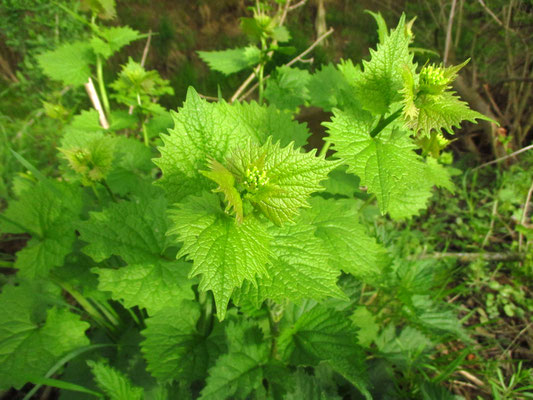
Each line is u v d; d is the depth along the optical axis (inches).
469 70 27.4
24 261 11.4
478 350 15.9
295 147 10.7
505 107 29.0
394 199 12.8
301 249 8.5
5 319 11.0
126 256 9.8
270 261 8.3
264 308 11.3
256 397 10.8
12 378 10.1
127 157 15.8
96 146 11.7
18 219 11.6
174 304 9.6
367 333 13.9
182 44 32.5
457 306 16.5
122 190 15.1
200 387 12.2
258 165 7.6
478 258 19.5
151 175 17.7
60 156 13.9
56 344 10.9
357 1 35.9
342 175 13.8
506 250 20.5
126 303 9.3
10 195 18.0
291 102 18.4
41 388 13.6
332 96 14.1
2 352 10.4
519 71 28.0
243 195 8.1
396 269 15.8
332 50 32.7
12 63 26.6
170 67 31.0
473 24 28.5
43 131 20.9
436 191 23.7
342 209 11.4
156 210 10.6
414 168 9.4
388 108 9.6
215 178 7.2
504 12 25.7
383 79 9.4
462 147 28.4
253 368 11.0
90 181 11.9
